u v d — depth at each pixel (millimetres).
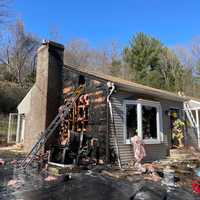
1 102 27250
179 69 39781
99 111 11852
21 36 37844
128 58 40219
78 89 13039
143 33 40000
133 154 12164
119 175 9172
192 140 16609
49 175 9172
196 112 16859
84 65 46375
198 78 39656
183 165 11812
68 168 9898
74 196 6723
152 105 13469
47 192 7020
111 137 11438
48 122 13383
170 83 39062
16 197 6543
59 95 14117
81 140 10961
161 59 39688
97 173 9453
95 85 12312
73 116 13000
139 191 7234
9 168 10484
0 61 36375
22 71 37500
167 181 8586
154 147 13547
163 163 12133
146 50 38750
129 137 12211
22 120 20016
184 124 16016
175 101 16094
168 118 15164
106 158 11125
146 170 10047
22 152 15070
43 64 14273
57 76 14234
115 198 6633
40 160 11422
